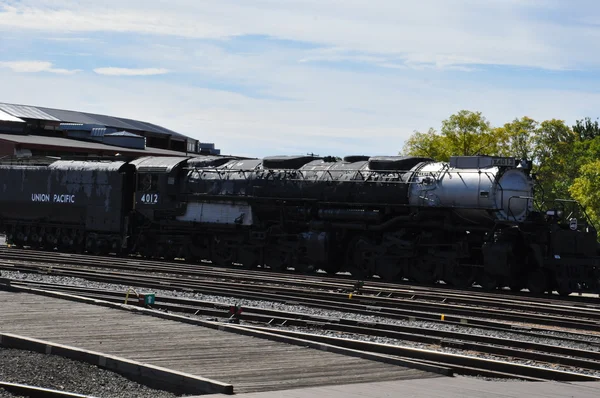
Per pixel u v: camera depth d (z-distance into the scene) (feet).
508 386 35.37
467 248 96.73
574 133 283.38
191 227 125.70
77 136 260.21
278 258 115.96
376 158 107.04
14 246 157.28
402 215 103.55
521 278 95.35
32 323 49.01
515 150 276.21
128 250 135.95
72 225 142.00
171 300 67.31
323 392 32.63
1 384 33.30
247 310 61.62
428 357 42.37
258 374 35.96
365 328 53.67
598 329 58.95
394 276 102.53
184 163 130.00
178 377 34.06
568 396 33.60
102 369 37.60
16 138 223.51
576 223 93.30
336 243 109.09
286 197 113.50
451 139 247.29
